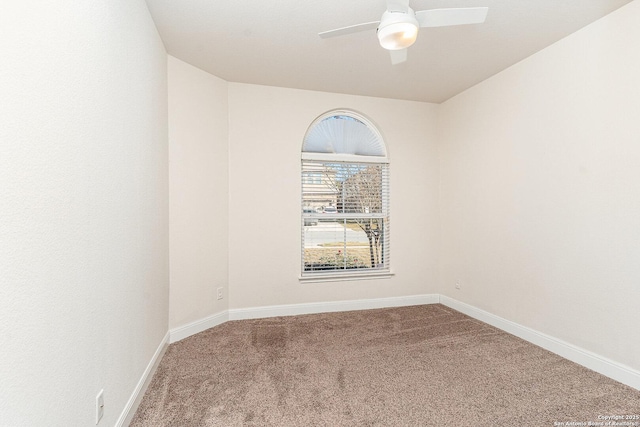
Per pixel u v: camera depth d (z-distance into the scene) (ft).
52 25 2.95
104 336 4.06
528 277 8.16
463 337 8.44
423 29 6.90
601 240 6.48
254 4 6.08
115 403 4.42
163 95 7.46
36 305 2.72
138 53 5.54
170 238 8.05
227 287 9.75
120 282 4.61
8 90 2.41
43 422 2.79
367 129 11.60
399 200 11.49
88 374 3.61
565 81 7.21
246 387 5.94
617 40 6.17
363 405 5.39
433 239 11.77
